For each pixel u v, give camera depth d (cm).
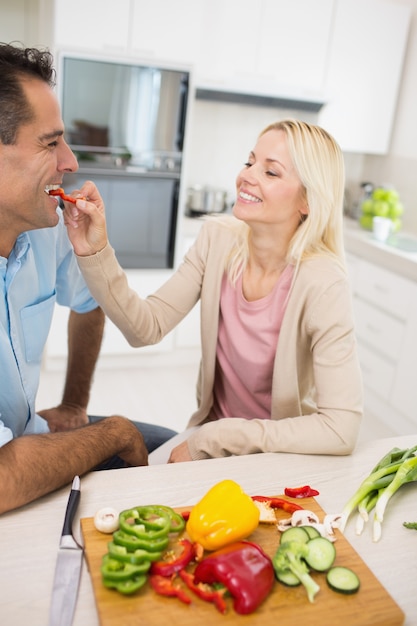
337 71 353
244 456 117
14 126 101
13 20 326
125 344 346
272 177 136
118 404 310
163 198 326
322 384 131
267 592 80
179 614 76
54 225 117
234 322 150
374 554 94
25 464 96
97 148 304
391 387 318
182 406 315
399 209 361
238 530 87
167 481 106
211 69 326
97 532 88
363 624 78
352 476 114
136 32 293
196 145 383
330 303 134
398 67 367
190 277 158
